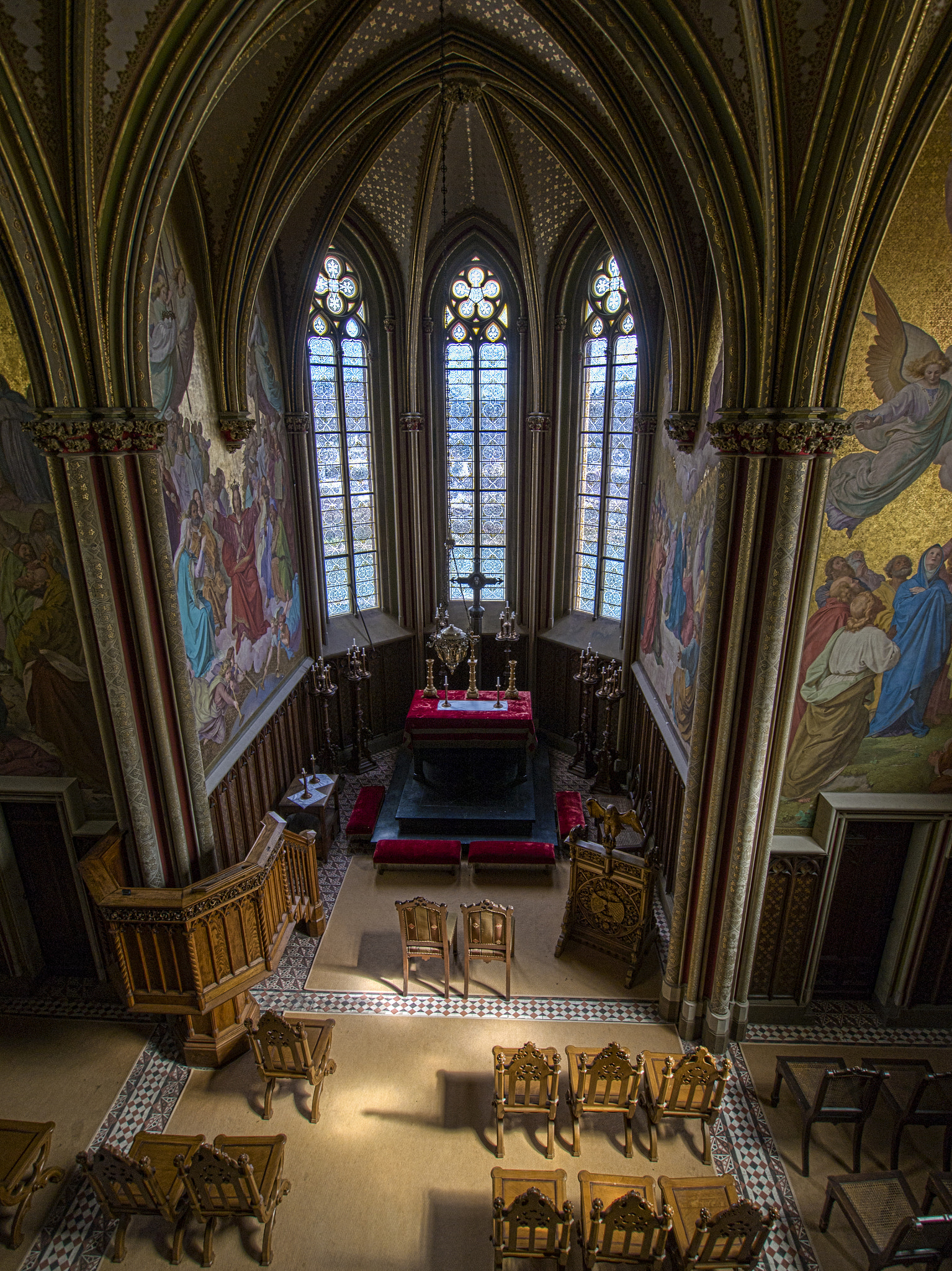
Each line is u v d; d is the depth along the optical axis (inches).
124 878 328.2
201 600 376.8
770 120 223.0
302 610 569.9
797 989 364.8
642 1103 303.3
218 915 311.1
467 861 490.0
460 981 387.2
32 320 254.5
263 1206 246.1
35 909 372.2
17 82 219.1
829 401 265.9
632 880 377.1
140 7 216.8
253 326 459.5
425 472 621.0
